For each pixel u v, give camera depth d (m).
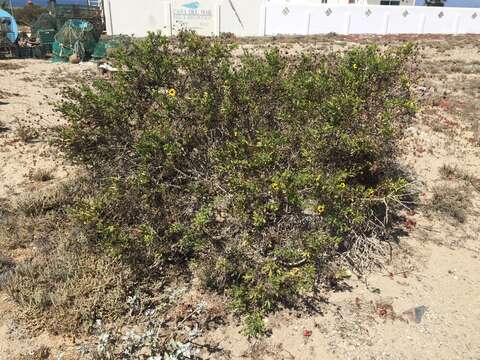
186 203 3.79
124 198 3.74
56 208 4.67
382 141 4.14
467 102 10.07
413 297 3.69
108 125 4.23
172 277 3.74
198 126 3.92
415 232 4.66
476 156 6.88
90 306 3.25
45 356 2.95
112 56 4.57
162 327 3.24
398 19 31.64
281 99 4.11
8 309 3.32
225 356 3.05
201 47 4.29
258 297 3.34
